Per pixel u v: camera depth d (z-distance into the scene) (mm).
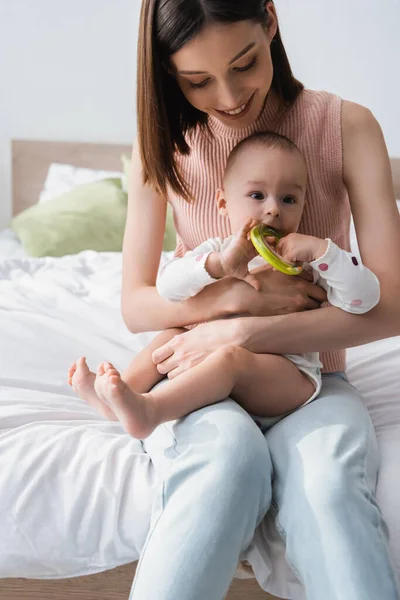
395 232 1387
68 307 2059
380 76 3354
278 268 1272
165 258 2633
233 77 1265
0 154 3670
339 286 1274
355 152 1421
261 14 1231
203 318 1402
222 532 1095
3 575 1276
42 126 3641
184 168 1499
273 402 1306
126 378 1407
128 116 3623
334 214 1472
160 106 1374
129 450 1362
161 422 1230
